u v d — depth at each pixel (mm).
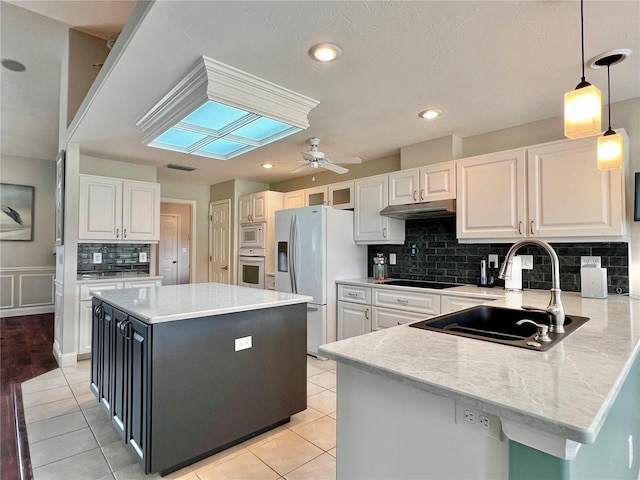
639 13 1645
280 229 4414
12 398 2799
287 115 2480
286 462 1989
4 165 5867
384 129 3258
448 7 1603
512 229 2838
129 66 2074
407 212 3461
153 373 1799
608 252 2637
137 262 4746
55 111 4250
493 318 1974
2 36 3004
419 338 1359
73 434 2262
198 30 1745
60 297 3723
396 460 1121
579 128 1470
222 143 2889
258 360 2232
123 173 4465
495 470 914
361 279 4027
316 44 1891
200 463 1973
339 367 1287
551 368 1024
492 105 2721
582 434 682
